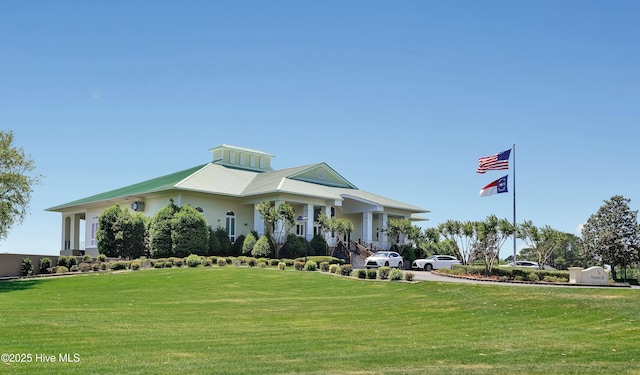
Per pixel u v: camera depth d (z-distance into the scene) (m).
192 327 18.09
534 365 12.73
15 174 41.50
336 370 11.84
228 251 48.56
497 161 42.00
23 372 10.84
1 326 16.66
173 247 44.69
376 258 46.03
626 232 54.38
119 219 46.03
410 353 14.09
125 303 24.52
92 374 10.82
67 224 63.25
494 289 26.92
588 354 14.22
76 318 19.16
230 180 53.62
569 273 34.78
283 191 47.16
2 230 41.88
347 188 58.50
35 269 44.78
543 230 42.44
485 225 36.97
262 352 13.89
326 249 48.78
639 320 19.73
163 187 48.06
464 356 13.80
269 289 29.98
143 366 11.72
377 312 22.75
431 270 47.75
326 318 21.08
